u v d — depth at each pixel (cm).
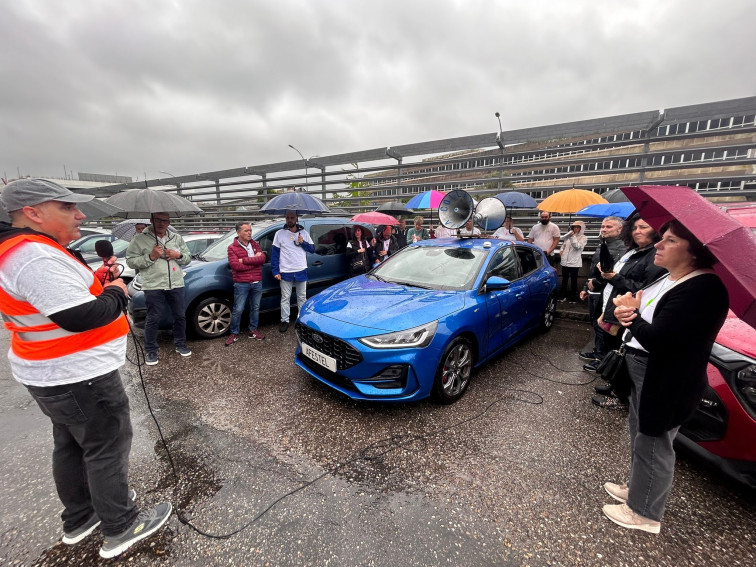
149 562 164
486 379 351
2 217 144
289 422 276
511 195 672
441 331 280
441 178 1002
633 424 184
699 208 137
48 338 141
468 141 916
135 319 435
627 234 311
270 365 381
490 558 165
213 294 468
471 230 438
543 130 812
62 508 198
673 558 166
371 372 268
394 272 392
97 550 171
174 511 192
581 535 178
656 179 704
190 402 307
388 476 219
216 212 1512
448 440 254
